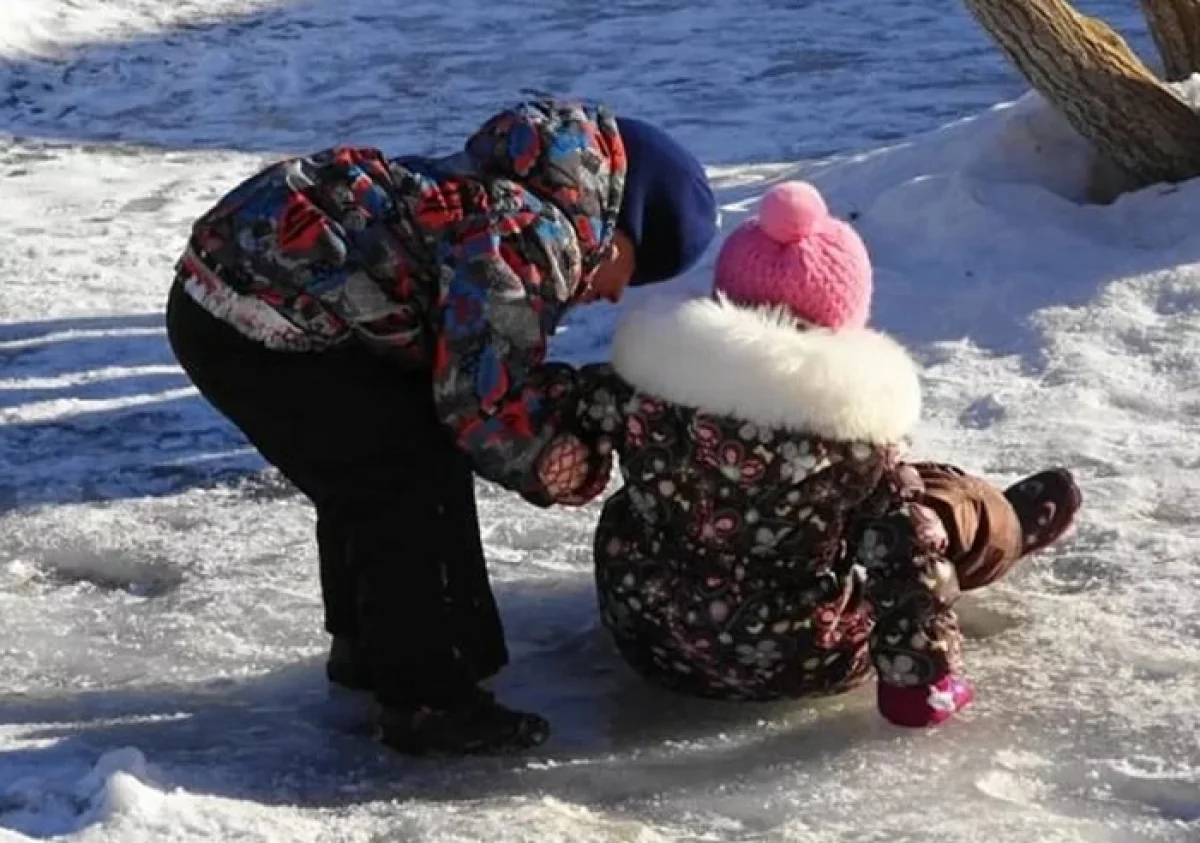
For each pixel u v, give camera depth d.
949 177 9.62
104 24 19.42
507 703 5.14
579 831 4.28
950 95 15.17
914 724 4.76
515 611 5.78
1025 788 4.52
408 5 20.41
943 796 4.46
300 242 4.52
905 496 4.69
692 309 4.55
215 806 4.39
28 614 5.98
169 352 9.20
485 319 4.42
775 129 14.20
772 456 4.57
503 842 4.22
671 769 4.72
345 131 15.17
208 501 7.04
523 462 4.52
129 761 4.58
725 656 4.80
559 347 8.82
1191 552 5.87
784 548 4.71
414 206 4.54
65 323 9.75
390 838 4.27
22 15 18.97
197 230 4.68
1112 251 8.80
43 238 11.68
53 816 4.39
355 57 18.02
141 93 17.02
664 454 4.68
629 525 4.93
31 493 7.20
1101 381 7.51
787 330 4.50
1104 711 4.84
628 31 18.61
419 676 4.74
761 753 4.77
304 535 6.60
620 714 5.06
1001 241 9.07
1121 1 18.64
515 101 15.84
